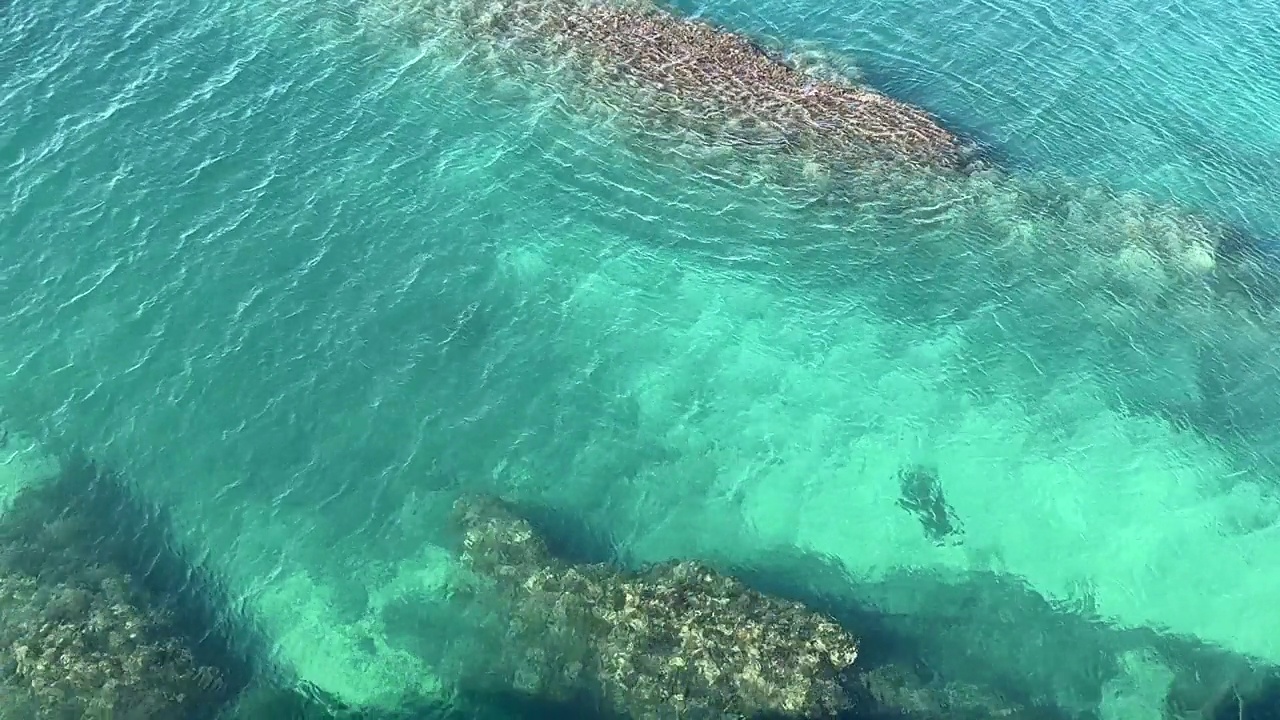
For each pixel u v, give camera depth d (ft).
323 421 115.65
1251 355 129.39
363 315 126.41
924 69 170.81
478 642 96.99
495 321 127.75
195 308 125.29
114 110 149.18
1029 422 120.88
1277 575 106.42
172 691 91.86
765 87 163.63
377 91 157.99
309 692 94.38
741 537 108.27
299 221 136.67
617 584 98.43
